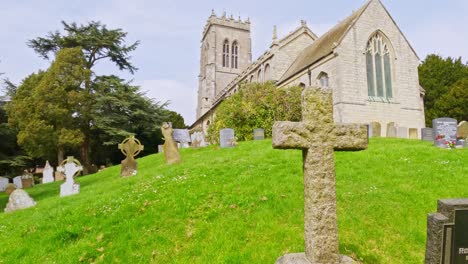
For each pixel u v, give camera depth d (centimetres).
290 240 577
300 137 437
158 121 3778
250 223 646
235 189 819
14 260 611
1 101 3231
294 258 441
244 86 2381
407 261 525
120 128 3431
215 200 764
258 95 2252
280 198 745
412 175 885
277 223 642
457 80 3950
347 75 2505
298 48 3647
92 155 3784
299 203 715
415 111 2691
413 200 725
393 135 2108
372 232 601
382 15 2733
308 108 450
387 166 972
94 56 3675
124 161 1475
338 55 2511
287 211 685
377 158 1065
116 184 1165
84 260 579
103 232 662
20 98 2778
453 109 3547
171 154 1438
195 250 572
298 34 3653
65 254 598
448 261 406
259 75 4006
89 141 3397
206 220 677
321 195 432
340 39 2545
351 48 2562
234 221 657
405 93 2694
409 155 1103
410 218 646
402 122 2623
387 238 586
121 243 615
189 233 630
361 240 576
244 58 6378
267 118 2180
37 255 615
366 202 716
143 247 599
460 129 1703
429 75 4197
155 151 4012
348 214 664
